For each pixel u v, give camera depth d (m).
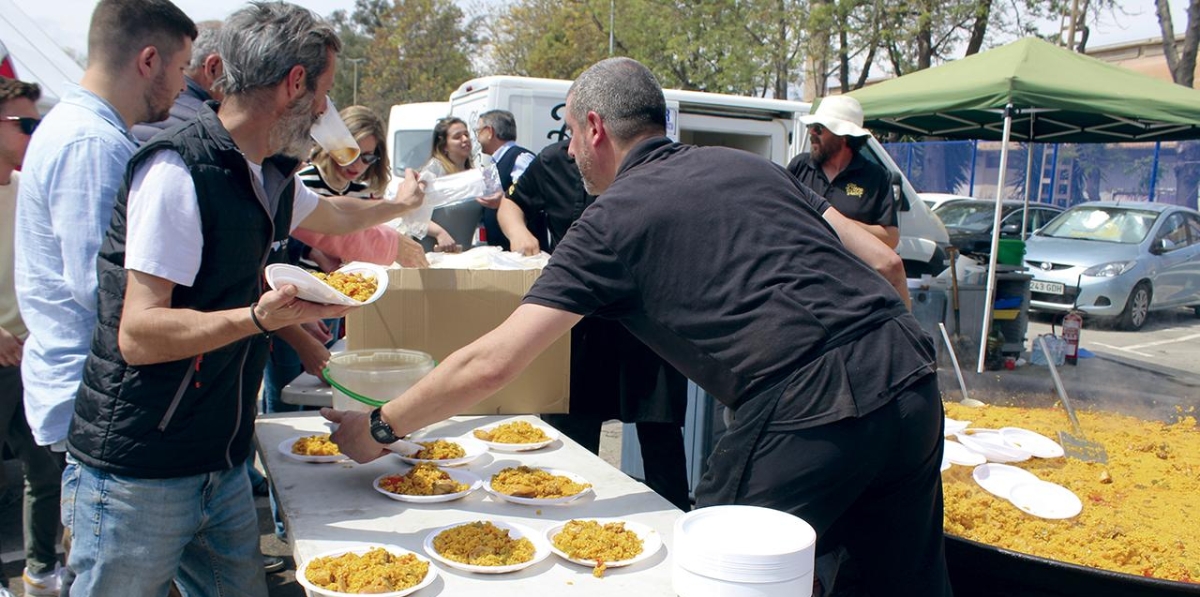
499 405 2.72
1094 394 4.09
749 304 1.68
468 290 2.61
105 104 1.88
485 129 5.26
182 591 2.03
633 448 3.87
